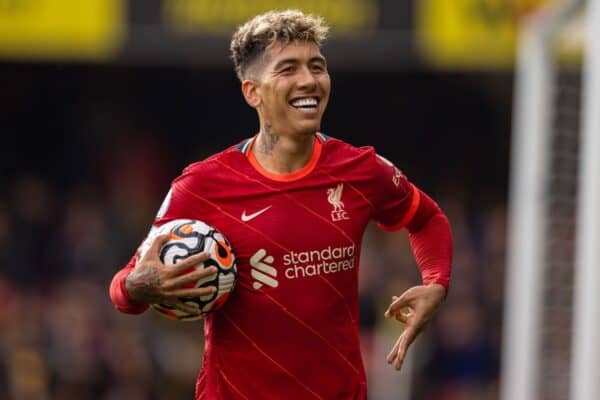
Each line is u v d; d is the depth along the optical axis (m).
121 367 42.53
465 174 54.59
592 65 26.86
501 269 48.03
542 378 31.98
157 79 54.69
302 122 16.86
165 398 42.84
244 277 17.09
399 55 40.00
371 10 39.94
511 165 54.09
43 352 42.28
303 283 17.06
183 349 43.53
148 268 16.45
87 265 47.25
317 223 17.11
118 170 53.38
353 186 17.34
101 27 40.28
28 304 45.31
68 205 51.22
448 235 18.45
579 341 26.86
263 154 17.22
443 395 44.34
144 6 40.38
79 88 54.78
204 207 17.12
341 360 17.31
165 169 54.25
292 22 17.03
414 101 55.06
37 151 54.72
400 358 17.41
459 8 39.81
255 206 17.06
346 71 54.66
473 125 54.94
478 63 41.38
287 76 16.92
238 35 17.58
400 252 45.84
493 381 45.00
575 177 32.38
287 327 17.09
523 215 31.73
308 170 17.19
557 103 32.78
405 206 18.02
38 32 40.19
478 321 45.69
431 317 17.77
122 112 54.88
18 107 54.62
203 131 54.78
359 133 55.44
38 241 49.00
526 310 31.27
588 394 26.22
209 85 54.66
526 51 33.91
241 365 17.30
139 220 50.41
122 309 17.27
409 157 55.28
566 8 29.95
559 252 32.25
